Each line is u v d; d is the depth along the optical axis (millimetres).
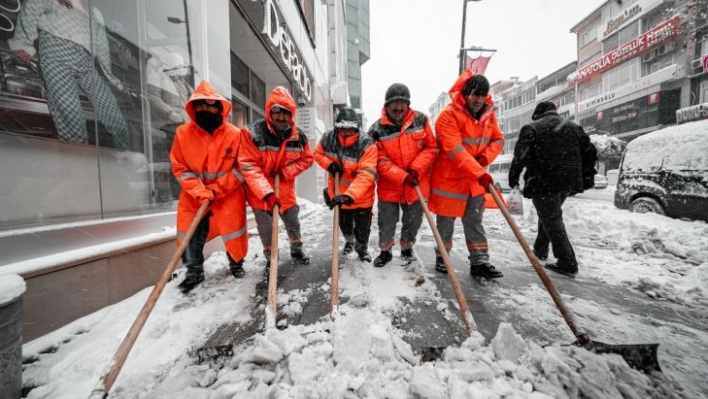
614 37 20562
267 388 1244
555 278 2646
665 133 4949
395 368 1358
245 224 2699
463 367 1328
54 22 2309
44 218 2152
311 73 9609
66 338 1791
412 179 2461
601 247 3756
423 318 1898
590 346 1480
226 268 2990
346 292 2316
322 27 12125
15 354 1315
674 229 3945
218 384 1303
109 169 2697
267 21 5309
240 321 1946
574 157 2717
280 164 2775
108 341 1732
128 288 2338
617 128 20672
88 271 2021
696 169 4352
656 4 17625
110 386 1247
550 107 2928
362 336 1488
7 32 2004
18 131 2025
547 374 1281
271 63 7160
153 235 2623
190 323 1921
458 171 2570
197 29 3932
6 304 1253
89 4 2594
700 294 2240
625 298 2234
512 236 4562
